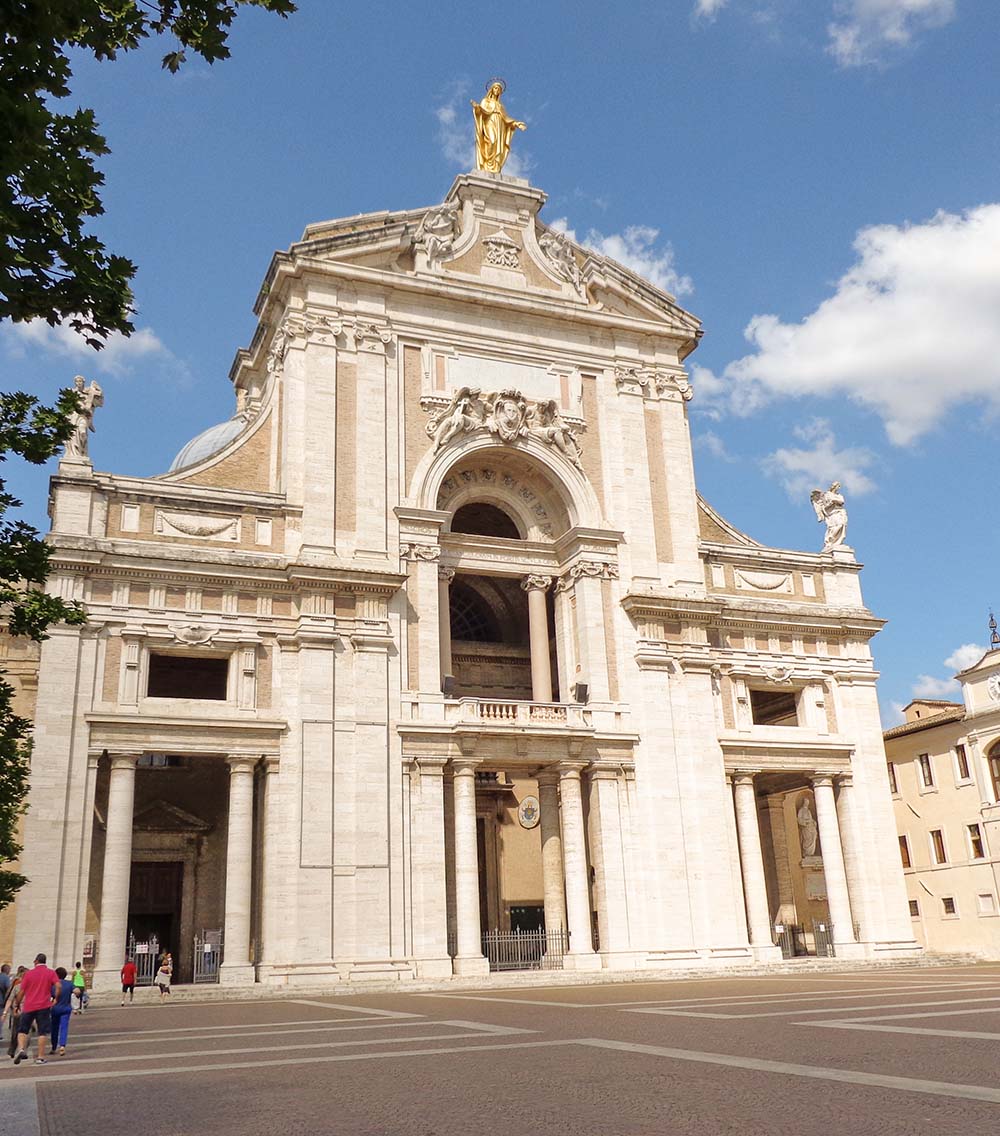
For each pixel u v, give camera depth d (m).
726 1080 11.17
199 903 40.41
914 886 57.50
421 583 40.12
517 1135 8.80
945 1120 8.59
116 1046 18.27
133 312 11.00
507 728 38.81
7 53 9.20
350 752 36.72
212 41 10.36
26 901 32.09
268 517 38.94
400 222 44.28
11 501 16.47
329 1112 10.22
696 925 40.22
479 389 43.69
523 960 40.12
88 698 34.59
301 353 40.97
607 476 44.94
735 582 46.69
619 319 46.75
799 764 44.91
